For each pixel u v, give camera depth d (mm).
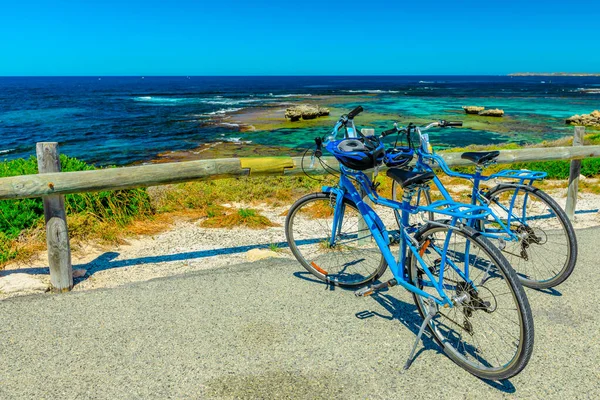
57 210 3684
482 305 2670
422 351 2969
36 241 4902
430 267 2869
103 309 3498
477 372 2682
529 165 9516
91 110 46250
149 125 33031
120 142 25438
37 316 3385
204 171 4117
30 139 26406
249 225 5891
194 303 3600
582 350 2943
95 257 4699
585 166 9367
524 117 39344
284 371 2752
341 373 2736
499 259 2508
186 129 30828
